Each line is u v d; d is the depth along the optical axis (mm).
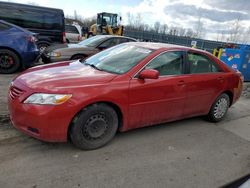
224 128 4984
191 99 4523
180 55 4391
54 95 3145
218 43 18031
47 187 2758
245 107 6672
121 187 2875
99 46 8891
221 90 5012
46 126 3148
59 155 3377
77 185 2834
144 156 3570
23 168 3037
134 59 4031
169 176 3160
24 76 3627
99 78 3559
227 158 3764
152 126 4645
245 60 10328
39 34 11539
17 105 3256
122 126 3809
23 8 11047
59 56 8227
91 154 3480
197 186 3023
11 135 3789
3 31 7668
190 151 3859
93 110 3412
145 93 3832
